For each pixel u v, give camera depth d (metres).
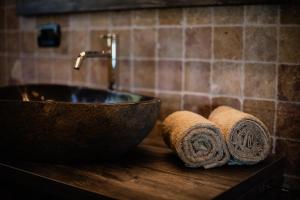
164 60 1.37
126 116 0.95
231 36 1.22
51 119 0.92
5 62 1.93
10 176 0.97
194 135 0.96
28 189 1.02
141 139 1.04
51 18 1.70
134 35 1.44
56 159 0.98
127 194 0.78
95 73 1.56
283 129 1.14
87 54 1.21
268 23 1.14
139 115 0.98
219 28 1.24
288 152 1.14
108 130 0.94
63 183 0.85
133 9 1.41
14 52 1.88
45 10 1.65
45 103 0.92
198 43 1.29
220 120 1.03
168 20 1.35
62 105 0.91
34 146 0.96
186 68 1.32
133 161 1.03
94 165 0.99
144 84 1.43
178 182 0.86
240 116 0.98
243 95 1.21
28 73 1.83
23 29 1.82
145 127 1.01
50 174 0.91
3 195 1.06
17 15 1.82
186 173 0.93
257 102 1.18
